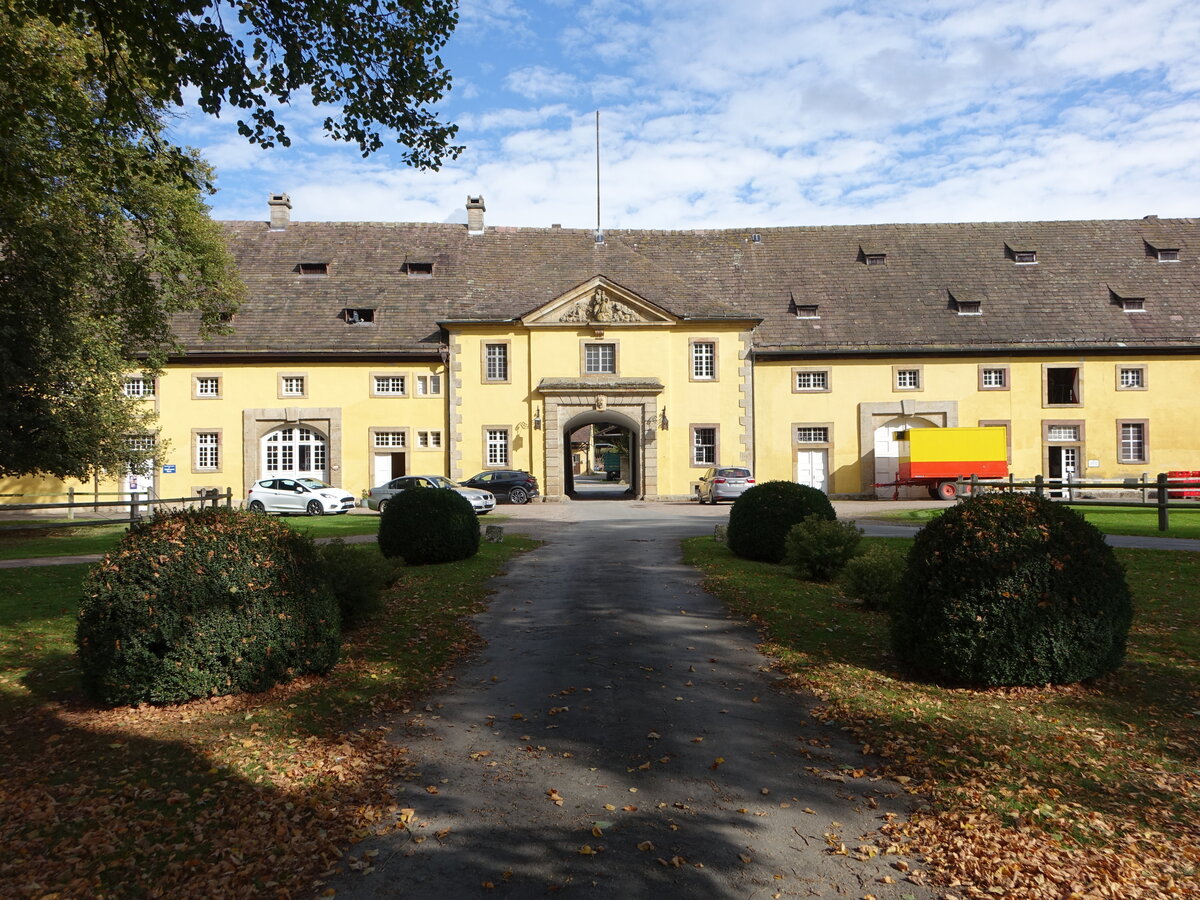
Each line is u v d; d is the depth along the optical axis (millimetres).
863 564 10227
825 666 7797
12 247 17031
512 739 6152
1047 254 37469
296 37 8977
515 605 10930
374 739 6129
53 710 6734
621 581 12484
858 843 4539
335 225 38688
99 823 4734
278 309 35156
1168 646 8195
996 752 5625
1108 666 7066
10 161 10867
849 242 38719
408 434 34500
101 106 13469
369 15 9266
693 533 19516
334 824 4773
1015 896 3967
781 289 36781
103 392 23703
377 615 10188
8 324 18812
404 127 10219
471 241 38438
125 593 6594
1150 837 4469
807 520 12711
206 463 34219
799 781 5355
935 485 33906
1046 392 34594
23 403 20359
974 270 37062
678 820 4828
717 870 4270
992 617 6883
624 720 6512
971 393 34750
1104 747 5699
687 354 34750
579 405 34469
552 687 7383
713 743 6023
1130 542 15688
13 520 28406
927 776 5312
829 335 34969
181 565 6730
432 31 9594
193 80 8703
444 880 4191
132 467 25906
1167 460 34344
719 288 36906
